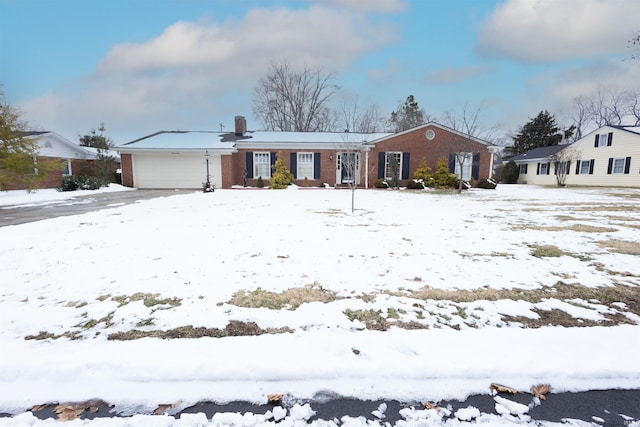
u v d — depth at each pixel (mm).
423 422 1510
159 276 3398
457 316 2520
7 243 4844
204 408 1602
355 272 3553
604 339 2150
